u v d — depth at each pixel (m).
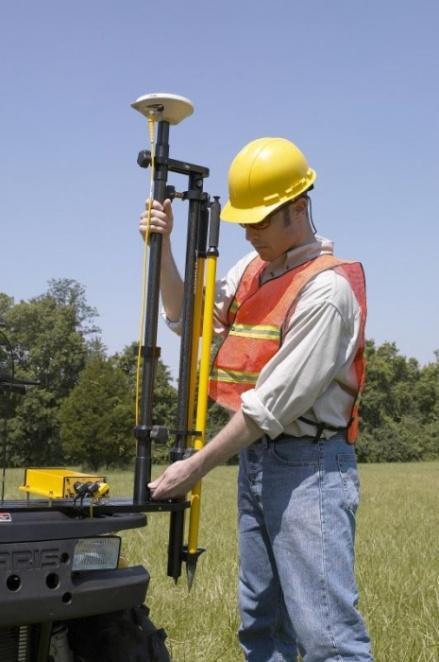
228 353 3.72
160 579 7.27
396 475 38.41
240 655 5.14
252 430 3.42
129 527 3.18
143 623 3.38
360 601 6.29
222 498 20.61
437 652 5.07
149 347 3.39
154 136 3.55
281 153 3.68
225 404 3.69
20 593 2.88
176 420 3.54
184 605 6.17
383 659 4.96
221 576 7.27
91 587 3.03
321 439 3.56
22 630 3.16
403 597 6.55
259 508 3.81
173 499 3.44
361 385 3.65
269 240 3.68
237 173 3.71
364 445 74.81
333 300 3.44
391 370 84.94
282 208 3.64
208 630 5.57
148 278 3.44
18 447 58.22
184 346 3.55
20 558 2.90
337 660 3.47
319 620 3.49
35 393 58.88
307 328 3.42
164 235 3.72
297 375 3.38
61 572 2.97
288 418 3.41
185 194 3.59
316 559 3.50
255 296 3.71
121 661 3.21
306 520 3.52
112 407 50.78
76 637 3.38
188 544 3.60
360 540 10.44
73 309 66.31
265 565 3.89
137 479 3.36
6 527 2.89
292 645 4.00
